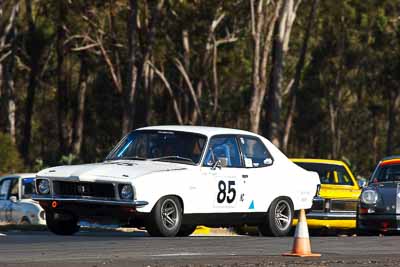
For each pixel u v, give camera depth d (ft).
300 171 161.38
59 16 510.99
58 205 139.74
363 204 164.66
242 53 558.97
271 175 155.02
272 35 431.02
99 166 141.38
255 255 112.27
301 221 111.86
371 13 574.56
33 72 545.85
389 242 138.10
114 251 113.50
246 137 154.20
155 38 506.89
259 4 415.03
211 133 148.56
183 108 616.39
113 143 615.16
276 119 410.31
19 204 206.90
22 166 384.06
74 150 579.89
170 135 148.56
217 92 555.28
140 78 455.63
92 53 555.28
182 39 515.50
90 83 634.02
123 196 134.21
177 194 139.13
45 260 101.24
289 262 102.58
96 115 646.33
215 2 499.92
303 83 654.94
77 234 149.89
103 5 497.05
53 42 548.72
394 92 655.76
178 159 144.97
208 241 133.08
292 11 417.49
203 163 144.66
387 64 621.72
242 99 597.11
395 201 161.38
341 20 586.45
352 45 618.03
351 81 652.48
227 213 147.43
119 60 528.63
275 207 155.12
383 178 171.22
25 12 547.08
